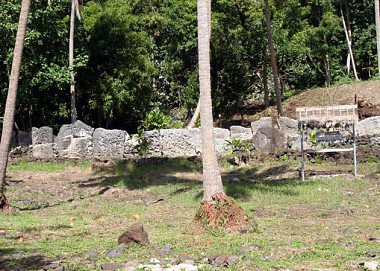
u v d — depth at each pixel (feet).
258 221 31.48
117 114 82.79
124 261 23.08
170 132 61.16
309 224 30.32
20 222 33.40
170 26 95.55
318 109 46.73
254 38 91.97
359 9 119.24
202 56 29.89
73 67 67.36
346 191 40.57
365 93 89.97
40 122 74.23
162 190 44.24
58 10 68.33
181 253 24.41
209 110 29.86
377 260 22.03
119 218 34.35
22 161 60.13
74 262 23.09
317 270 21.04
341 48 118.01
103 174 53.62
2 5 63.52
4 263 23.18
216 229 28.55
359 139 55.98
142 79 77.51
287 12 96.58
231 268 21.56
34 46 65.77
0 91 67.72
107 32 75.10
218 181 29.78
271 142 56.49
